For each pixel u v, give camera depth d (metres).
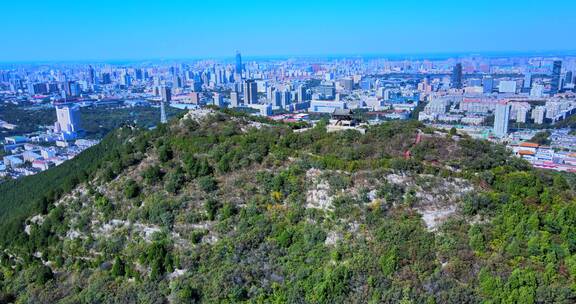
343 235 73.62
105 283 79.31
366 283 66.19
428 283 63.81
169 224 83.94
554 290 59.41
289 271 72.44
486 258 65.50
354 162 83.38
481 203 72.56
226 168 91.88
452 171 80.44
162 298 73.94
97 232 89.81
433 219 73.31
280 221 79.44
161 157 99.19
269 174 86.88
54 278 85.25
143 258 79.75
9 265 93.69
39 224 98.31
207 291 72.50
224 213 82.56
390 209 75.56
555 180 82.25
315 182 83.00
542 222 68.62
